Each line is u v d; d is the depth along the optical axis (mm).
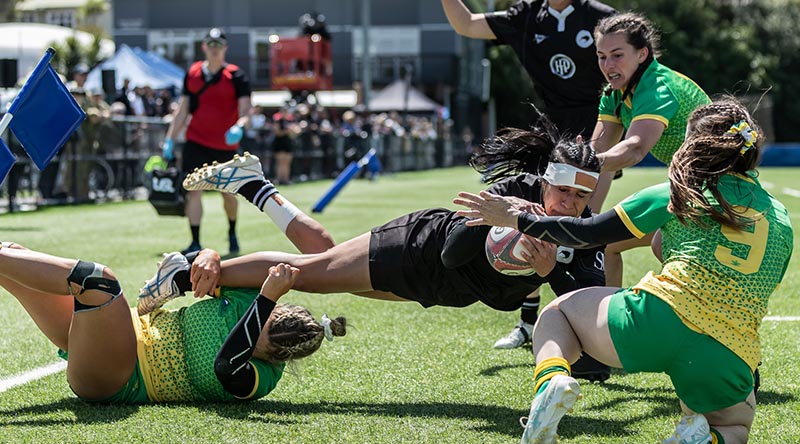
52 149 14477
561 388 10578
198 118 32000
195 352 13789
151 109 66188
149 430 12547
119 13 158375
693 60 188250
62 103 14469
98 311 12828
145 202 55781
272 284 13453
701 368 10891
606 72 16078
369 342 18828
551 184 12383
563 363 11336
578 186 12273
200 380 13805
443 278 13781
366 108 111000
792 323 20938
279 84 109875
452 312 22250
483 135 182750
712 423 11445
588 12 20312
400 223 14156
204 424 12883
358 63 154750
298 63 109938
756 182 11445
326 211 50500
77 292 12758
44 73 14312
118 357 13242
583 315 11680
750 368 11023
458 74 156000
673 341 10914
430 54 153375
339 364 16969
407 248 13820
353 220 44906
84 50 113750
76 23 199500
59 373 16078
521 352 18125
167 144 32156
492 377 16125
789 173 108938
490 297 13914
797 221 45750
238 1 156125
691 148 11156
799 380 16031
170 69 87062
